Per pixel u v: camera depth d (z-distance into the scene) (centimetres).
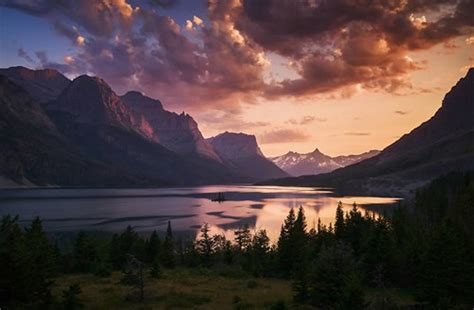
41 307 3195
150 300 3947
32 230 6738
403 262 5488
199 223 17150
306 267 4553
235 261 8112
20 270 3191
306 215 19850
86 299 3909
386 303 3509
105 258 6950
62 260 6272
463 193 10525
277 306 3550
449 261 4328
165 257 7238
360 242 6906
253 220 18362
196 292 4494
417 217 10400
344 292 3334
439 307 3947
